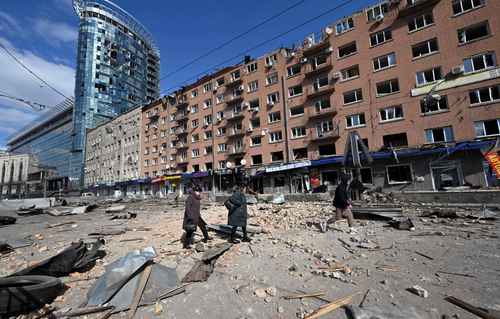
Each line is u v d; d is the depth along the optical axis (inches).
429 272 158.1
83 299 139.0
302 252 212.8
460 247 207.6
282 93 1169.4
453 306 116.3
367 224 327.0
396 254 197.2
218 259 200.2
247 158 1256.2
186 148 1593.3
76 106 2551.7
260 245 238.7
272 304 125.8
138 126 1946.4
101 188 2166.6
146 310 124.1
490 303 116.8
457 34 773.3
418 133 800.9
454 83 754.2
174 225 378.0
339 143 967.6
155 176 1733.5
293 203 650.2
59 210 675.4
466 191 447.2
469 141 692.7
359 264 177.5
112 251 240.4
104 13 2928.2
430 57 809.5
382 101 886.4
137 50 3253.0
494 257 179.0
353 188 554.3
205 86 1545.3
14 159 3238.2
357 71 973.8
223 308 123.9
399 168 810.8
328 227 310.5
